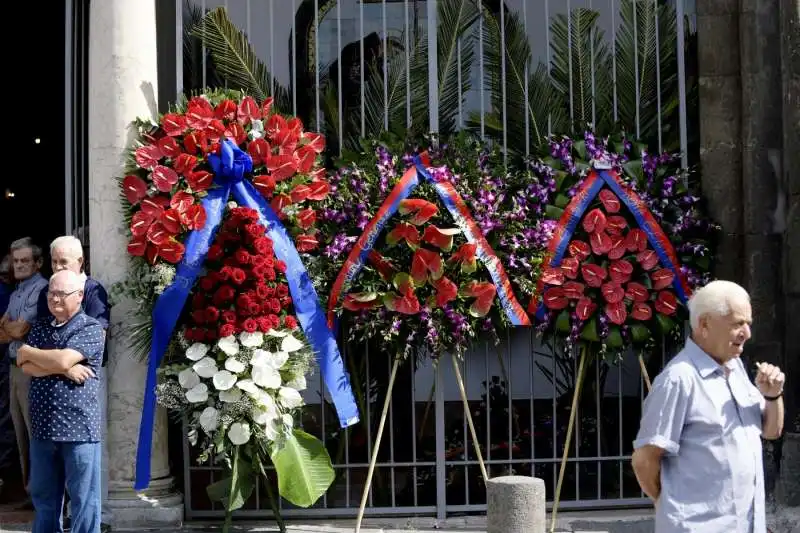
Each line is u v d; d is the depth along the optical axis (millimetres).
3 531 5824
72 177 6484
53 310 4992
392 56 6367
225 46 6324
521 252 5816
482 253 5746
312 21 6398
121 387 5770
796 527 5582
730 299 3385
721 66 6051
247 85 6340
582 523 5863
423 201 5695
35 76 10273
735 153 6031
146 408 5516
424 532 5820
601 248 5832
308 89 6379
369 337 5766
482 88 6324
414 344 5816
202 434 5727
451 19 6328
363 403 6152
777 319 5949
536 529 4828
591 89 6297
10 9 9945
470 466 6246
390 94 6324
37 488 5023
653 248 5859
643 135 6266
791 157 5840
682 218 5902
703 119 6094
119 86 5816
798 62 5816
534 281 5820
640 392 6293
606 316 5801
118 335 5750
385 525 5926
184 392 5430
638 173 5949
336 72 6391
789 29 5836
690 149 6316
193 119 5719
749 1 5965
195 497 6156
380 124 6328
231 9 6414
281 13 6414
